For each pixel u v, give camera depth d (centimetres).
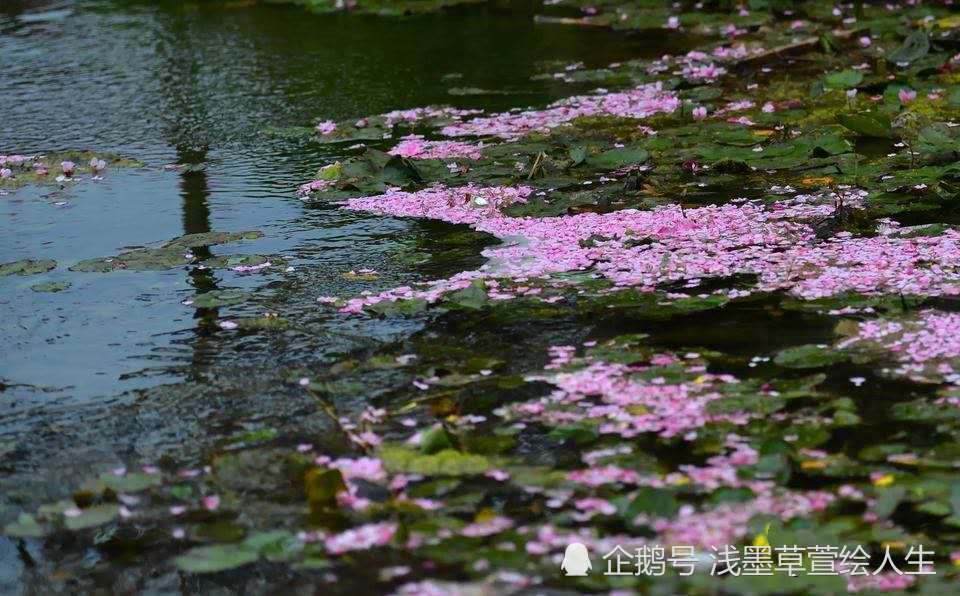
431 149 571
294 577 217
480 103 678
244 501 246
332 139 612
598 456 256
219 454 269
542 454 260
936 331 312
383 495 245
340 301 367
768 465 245
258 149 600
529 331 334
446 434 262
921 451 252
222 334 345
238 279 395
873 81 647
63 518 246
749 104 629
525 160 536
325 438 274
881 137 544
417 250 417
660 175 502
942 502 229
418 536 227
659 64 756
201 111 700
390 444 266
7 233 470
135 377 317
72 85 800
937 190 448
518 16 995
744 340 319
